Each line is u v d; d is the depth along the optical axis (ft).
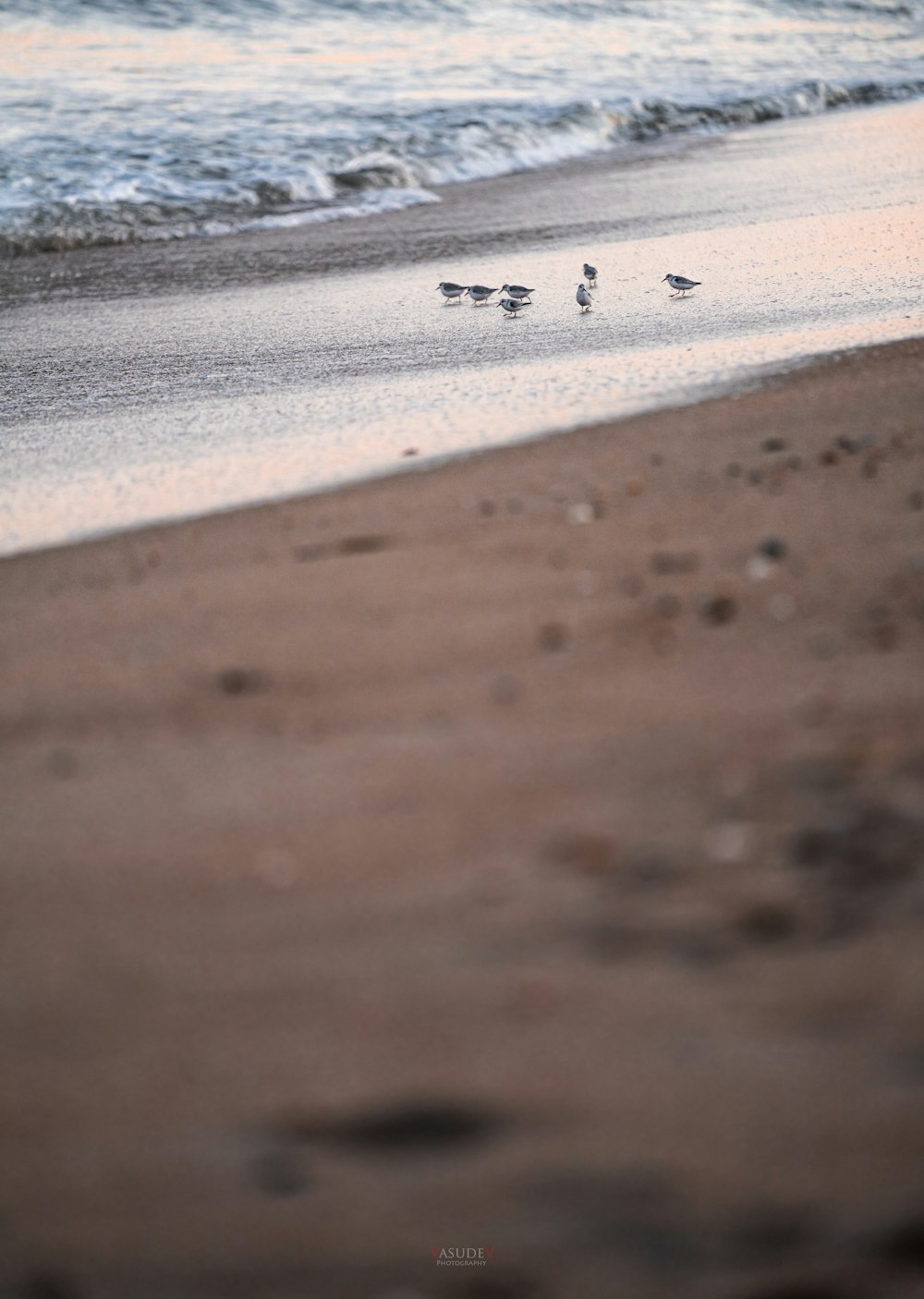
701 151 252.83
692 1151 21.15
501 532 63.10
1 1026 26.35
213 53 328.49
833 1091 22.06
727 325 118.52
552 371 105.70
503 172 241.14
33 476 86.94
